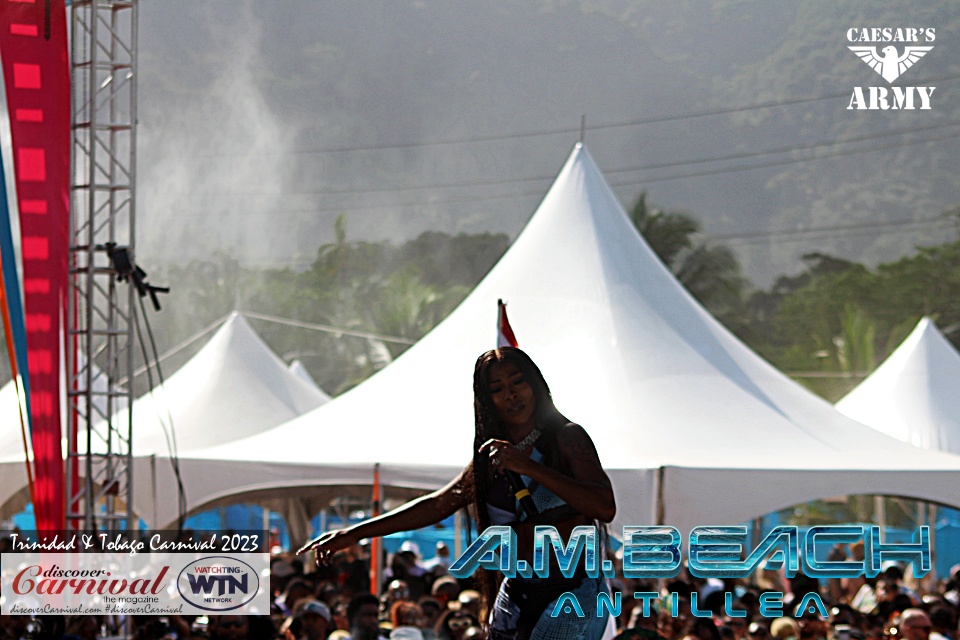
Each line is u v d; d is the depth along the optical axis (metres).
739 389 10.86
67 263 8.65
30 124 8.50
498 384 2.79
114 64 9.38
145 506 10.81
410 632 7.38
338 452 10.22
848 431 10.73
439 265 65.25
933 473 9.62
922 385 18.34
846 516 33.47
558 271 11.78
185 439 17.09
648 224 48.16
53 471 8.53
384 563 15.62
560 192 12.66
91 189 9.16
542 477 2.64
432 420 10.47
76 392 9.09
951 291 49.50
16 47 8.48
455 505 2.99
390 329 50.94
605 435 9.91
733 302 50.56
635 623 7.09
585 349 10.95
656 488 9.21
